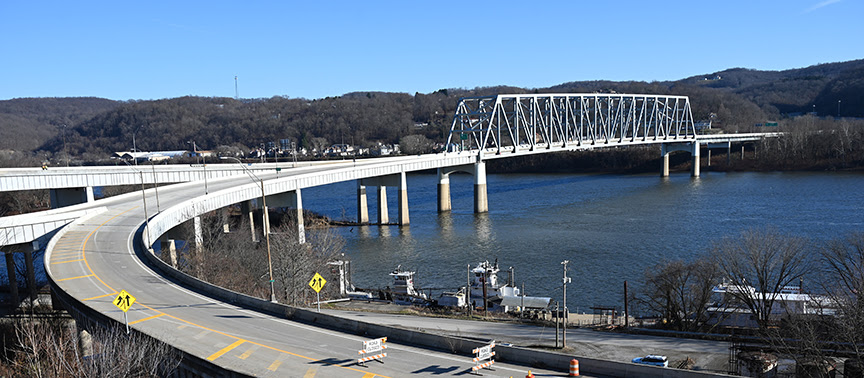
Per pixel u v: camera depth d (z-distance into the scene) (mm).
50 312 55812
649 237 85062
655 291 51156
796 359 30859
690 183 162750
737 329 42969
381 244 89500
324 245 71312
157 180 99438
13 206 115062
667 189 148625
